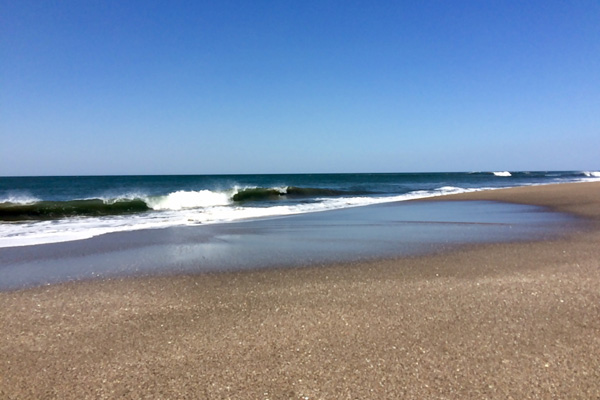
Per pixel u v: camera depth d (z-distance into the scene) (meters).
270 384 2.90
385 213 14.47
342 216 13.65
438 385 2.84
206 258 7.00
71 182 60.75
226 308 4.45
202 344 3.55
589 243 7.83
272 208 16.50
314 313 4.24
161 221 12.80
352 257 6.94
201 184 49.19
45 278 5.81
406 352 3.33
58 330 3.91
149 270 6.20
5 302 4.74
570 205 15.80
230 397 2.75
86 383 2.96
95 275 5.94
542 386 2.81
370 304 4.48
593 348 3.35
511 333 3.66
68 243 8.70
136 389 2.87
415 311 4.24
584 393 2.73
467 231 9.73
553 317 4.02
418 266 6.21
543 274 5.58
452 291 4.89
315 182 59.03
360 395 2.74
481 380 2.90
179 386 2.89
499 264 6.24
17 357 3.36
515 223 11.05
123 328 3.94
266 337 3.67
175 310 4.41
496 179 64.94
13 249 8.05
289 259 6.84
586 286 4.98
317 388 2.84
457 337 3.59
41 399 2.78
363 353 3.33
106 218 13.82
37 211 14.85
